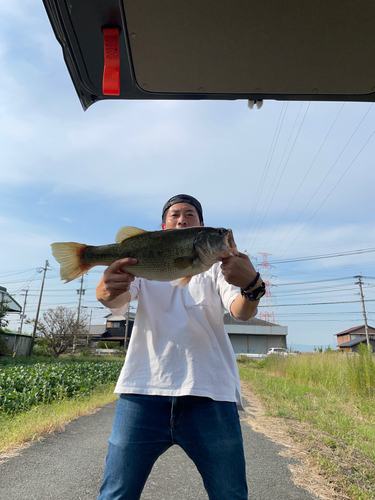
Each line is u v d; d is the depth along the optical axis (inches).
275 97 70.9
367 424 246.2
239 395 72.4
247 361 1473.9
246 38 57.9
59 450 165.8
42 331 1413.6
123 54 59.7
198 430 62.3
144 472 63.1
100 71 61.8
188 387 63.7
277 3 51.9
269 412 269.1
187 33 56.7
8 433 183.5
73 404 287.3
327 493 128.5
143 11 52.5
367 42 58.7
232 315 70.0
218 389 66.0
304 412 276.5
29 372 422.6
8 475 134.7
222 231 70.7
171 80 65.6
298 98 71.1
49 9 52.0
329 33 57.0
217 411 64.1
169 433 63.6
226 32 56.6
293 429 222.7
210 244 69.6
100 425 219.1
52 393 337.4
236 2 51.7
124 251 75.5
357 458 170.4
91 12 52.2
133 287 77.4
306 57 61.6
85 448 169.9
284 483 136.6
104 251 77.3
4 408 253.8
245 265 63.4
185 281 72.8
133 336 74.0
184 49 59.7
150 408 64.9
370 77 65.9
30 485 126.9
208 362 67.6
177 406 63.7
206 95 70.2
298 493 128.0
